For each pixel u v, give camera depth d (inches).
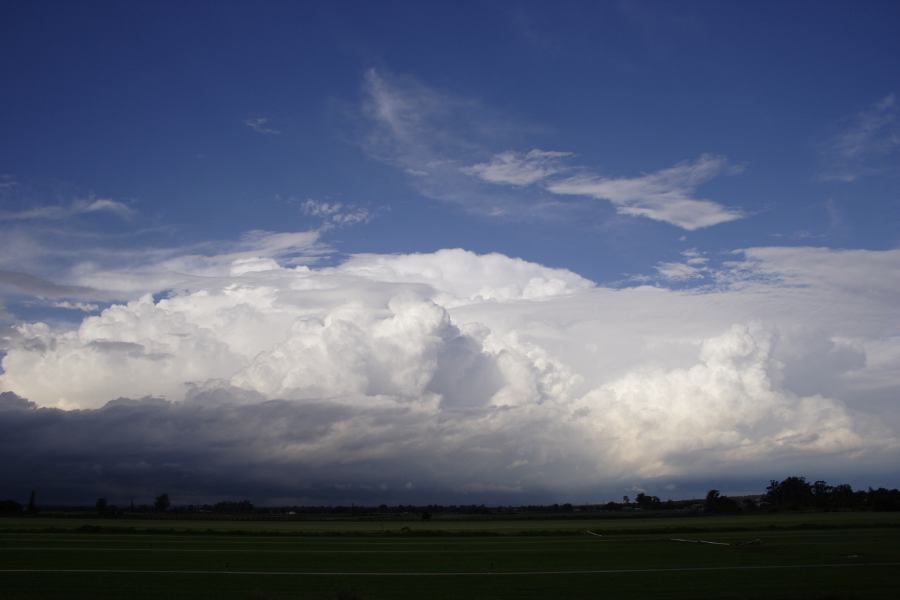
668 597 1412.4
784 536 3287.4
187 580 1680.6
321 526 5561.0
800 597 1379.2
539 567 2020.2
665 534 3651.6
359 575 1815.9
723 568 1951.3
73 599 1378.0
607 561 2188.7
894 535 3294.8
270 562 2128.4
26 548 2503.7
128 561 2086.6
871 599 1364.4
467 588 1577.3
